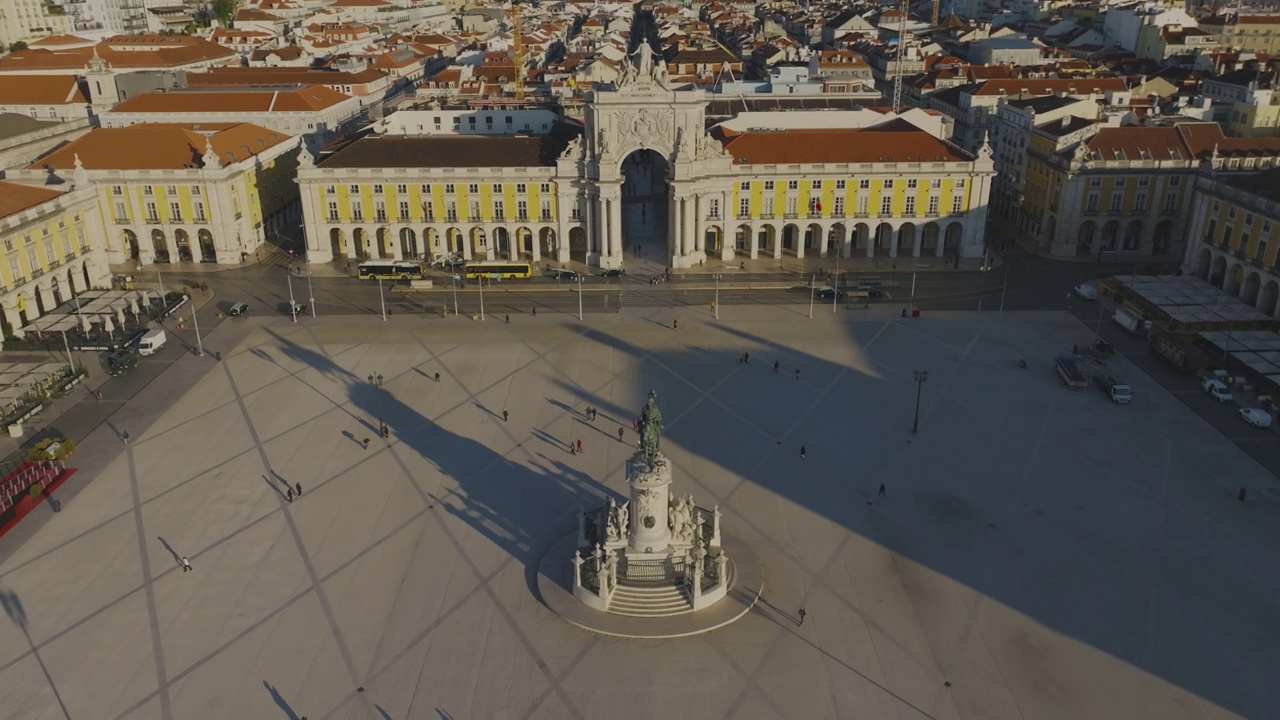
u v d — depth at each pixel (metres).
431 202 146.88
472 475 88.06
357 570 74.50
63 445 90.62
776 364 110.25
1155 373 108.81
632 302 132.88
